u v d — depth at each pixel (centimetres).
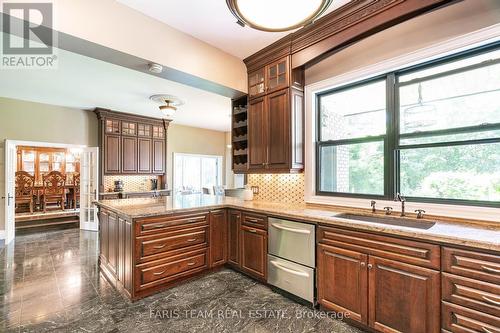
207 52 305
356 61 269
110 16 226
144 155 673
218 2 231
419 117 239
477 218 198
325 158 311
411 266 177
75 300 252
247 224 305
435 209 219
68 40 212
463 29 201
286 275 257
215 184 920
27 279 302
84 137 604
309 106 312
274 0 159
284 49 305
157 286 267
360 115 282
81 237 507
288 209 283
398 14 216
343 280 215
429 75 234
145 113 652
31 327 208
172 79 302
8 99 511
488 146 205
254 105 345
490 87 203
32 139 535
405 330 179
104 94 487
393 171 252
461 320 157
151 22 254
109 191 631
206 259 307
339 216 249
